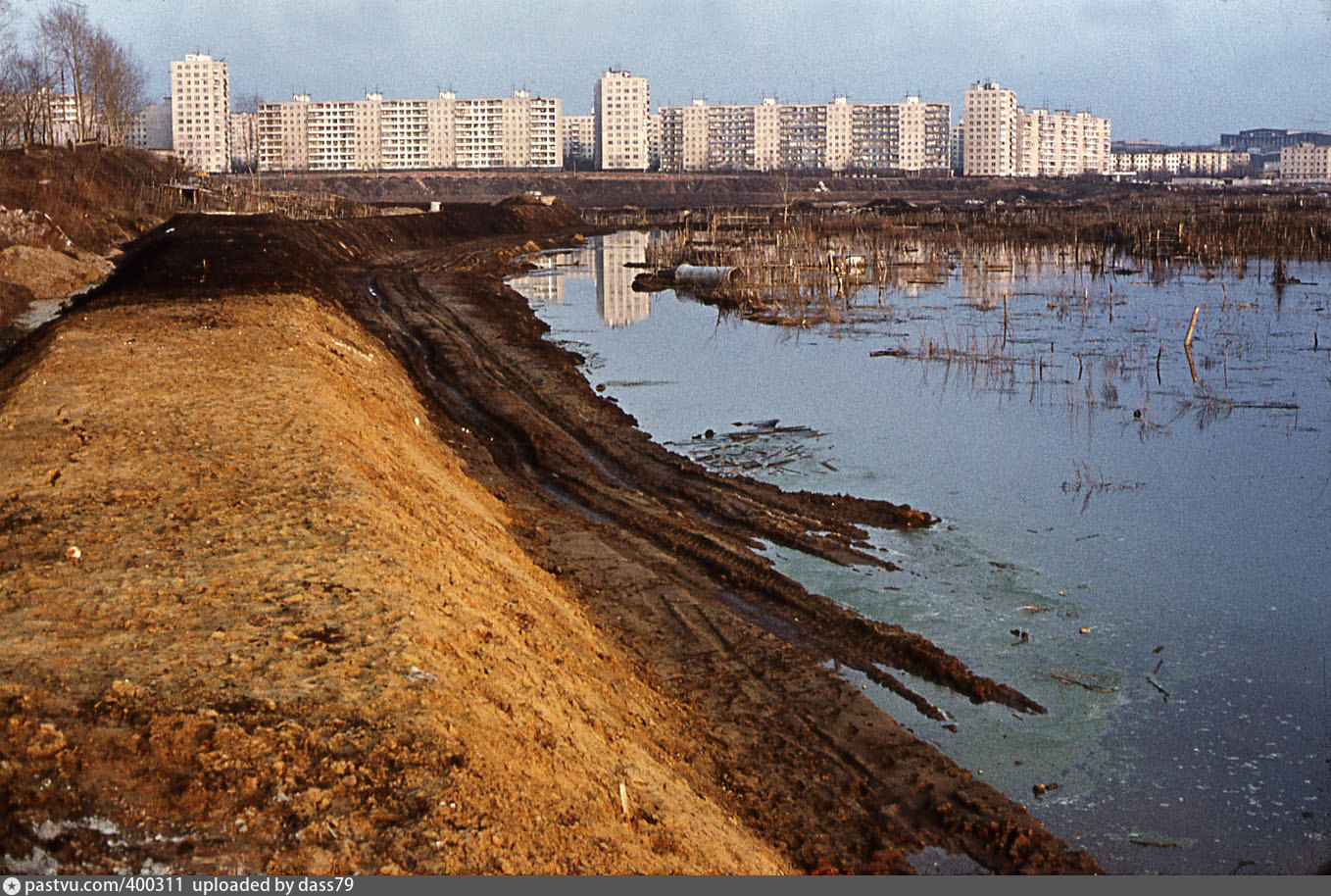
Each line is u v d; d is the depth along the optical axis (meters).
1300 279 52.28
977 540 17.56
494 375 28.72
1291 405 26.59
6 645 8.65
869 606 14.96
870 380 30.08
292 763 7.31
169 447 14.55
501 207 90.12
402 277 48.12
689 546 16.81
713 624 13.99
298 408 16.86
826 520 18.30
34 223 39.22
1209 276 54.38
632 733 10.30
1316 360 31.94
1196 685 12.89
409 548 11.87
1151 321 39.66
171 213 61.94
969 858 9.50
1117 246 71.06
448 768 7.46
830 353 34.22
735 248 69.38
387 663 8.72
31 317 31.17
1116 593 15.52
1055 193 160.12
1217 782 10.91
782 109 199.00
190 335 22.41
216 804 6.86
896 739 11.42
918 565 16.50
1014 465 21.89
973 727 11.89
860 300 46.84
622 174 159.88
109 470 13.51
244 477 13.44
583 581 15.23
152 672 8.33
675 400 27.55
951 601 15.18
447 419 24.67
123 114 83.56
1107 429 24.69
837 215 110.81
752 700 12.14
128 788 6.93
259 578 10.34
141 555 10.82
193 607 9.62
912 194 158.38
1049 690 12.73
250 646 8.89
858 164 198.62
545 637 11.62
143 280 31.28
